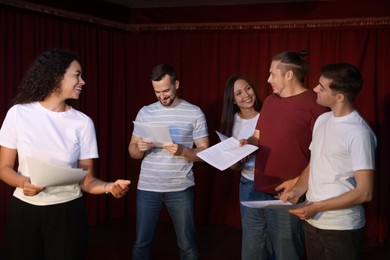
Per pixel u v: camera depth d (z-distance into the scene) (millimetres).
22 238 2301
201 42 5281
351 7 4770
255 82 5129
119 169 5484
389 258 4414
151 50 5441
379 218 4797
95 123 5145
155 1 5137
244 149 2932
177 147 3230
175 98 3475
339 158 2383
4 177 2293
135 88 5512
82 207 2404
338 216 2393
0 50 4238
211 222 5363
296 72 2818
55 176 2162
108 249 4496
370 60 4734
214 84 5250
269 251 3102
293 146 2814
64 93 2352
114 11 5297
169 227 5281
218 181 5305
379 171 4773
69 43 4848
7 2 4246
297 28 4949
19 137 2307
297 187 2639
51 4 4637
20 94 2385
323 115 2564
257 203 2475
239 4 5129
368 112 4746
